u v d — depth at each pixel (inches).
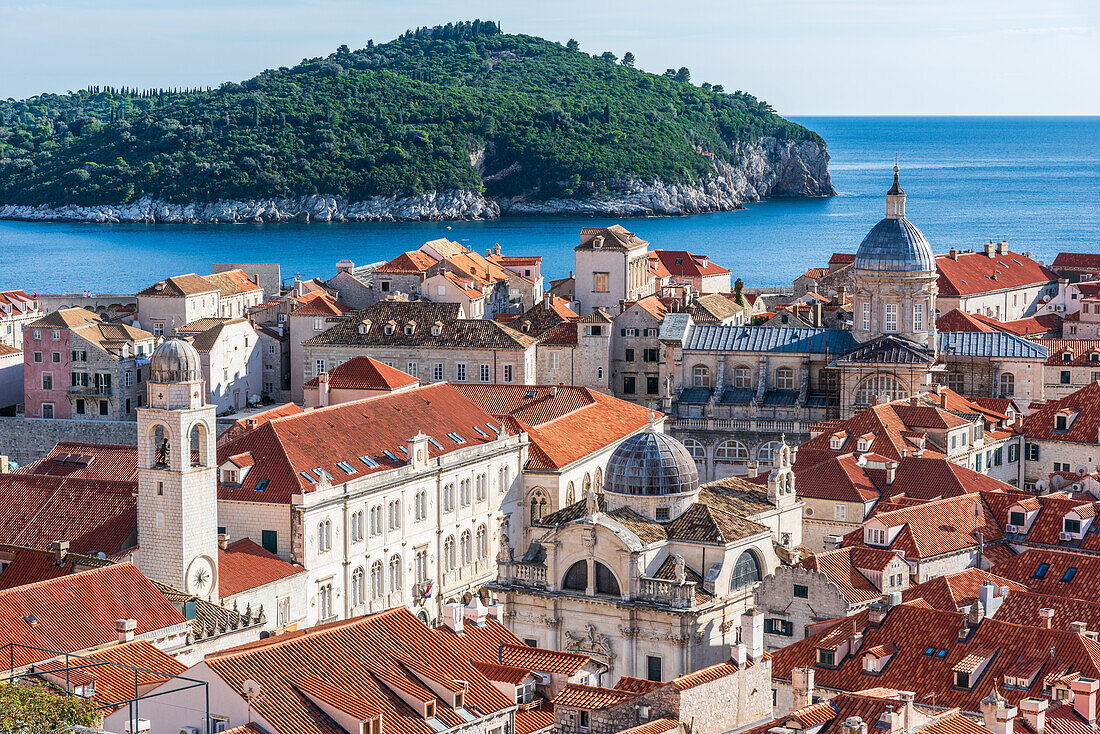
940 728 4940.9
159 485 7342.5
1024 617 6599.4
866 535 7829.7
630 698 5123.0
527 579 7377.0
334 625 5398.6
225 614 7012.8
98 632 6250.0
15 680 5290.4
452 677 5162.4
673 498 7327.8
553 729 5191.9
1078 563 7204.7
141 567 7421.3
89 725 4660.4
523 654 5639.8
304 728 4645.7
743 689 5285.4
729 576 7180.1
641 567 7111.2
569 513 7598.4
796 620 7145.7
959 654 6043.3
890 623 6289.4
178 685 4803.2
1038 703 5172.2
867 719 4953.3
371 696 4913.9
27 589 6314.0
